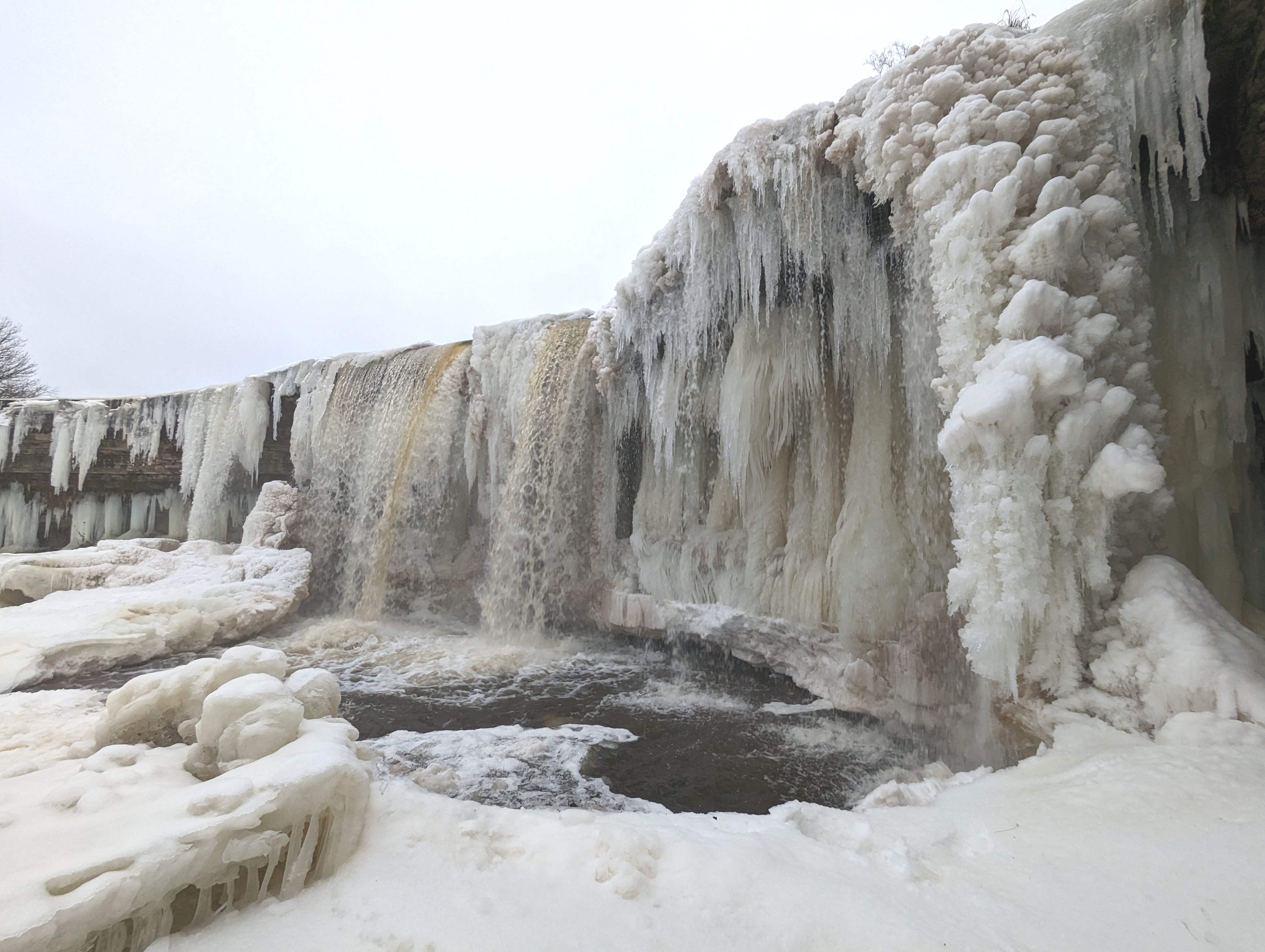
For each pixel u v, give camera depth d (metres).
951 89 4.50
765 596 7.26
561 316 11.04
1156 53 4.16
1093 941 1.63
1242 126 4.29
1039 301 3.68
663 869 2.09
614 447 10.27
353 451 13.21
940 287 4.26
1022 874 2.04
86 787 2.10
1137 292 4.07
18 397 30.83
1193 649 3.13
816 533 6.87
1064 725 3.42
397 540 11.81
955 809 2.73
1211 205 4.48
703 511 8.83
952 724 4.90
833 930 1.73
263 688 2.55
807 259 6.19
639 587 9.38
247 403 14.38
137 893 1.55
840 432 6.82
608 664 8.39
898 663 5.48
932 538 5.56
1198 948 1.58
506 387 11.26
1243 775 2.43
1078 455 3.60
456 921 1.75
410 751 4.90
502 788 4.15
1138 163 4.29
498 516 10.92
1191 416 4.27
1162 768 2.60
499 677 7.67
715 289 7.26
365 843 2.21
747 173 6.29
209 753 2.39
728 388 7.48
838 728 5.58
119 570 10.91
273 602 9.91
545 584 9.96
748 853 2.18
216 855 1.77
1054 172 4.11
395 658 8.58
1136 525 3.86
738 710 6.18
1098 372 3.79
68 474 15.65
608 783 4.30
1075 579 3.65
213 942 1.65
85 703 5.12
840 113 5.59
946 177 4.24
